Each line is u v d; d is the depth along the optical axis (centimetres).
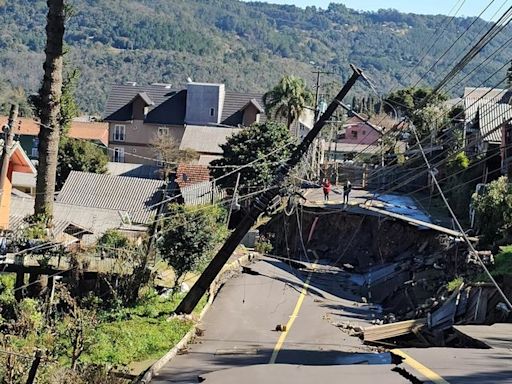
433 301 2502
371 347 2119
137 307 2556
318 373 993
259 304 2753
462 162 3878
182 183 4809
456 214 3850
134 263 2759
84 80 14262
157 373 1752
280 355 1959
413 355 1072
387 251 3712
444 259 3069
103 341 2034
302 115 6353
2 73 14112
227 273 3244
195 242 2745
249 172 4528
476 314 2159
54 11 2828
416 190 4625
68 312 2486
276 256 3956
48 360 1598
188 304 2452
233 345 2108
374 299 3152
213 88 7512
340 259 3931
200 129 6900
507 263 2491
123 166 6366
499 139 3822
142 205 4825
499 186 2983
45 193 2886
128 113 7531
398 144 4556
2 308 2483
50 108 2867
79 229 3662
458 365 1002
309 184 3900
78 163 5728
